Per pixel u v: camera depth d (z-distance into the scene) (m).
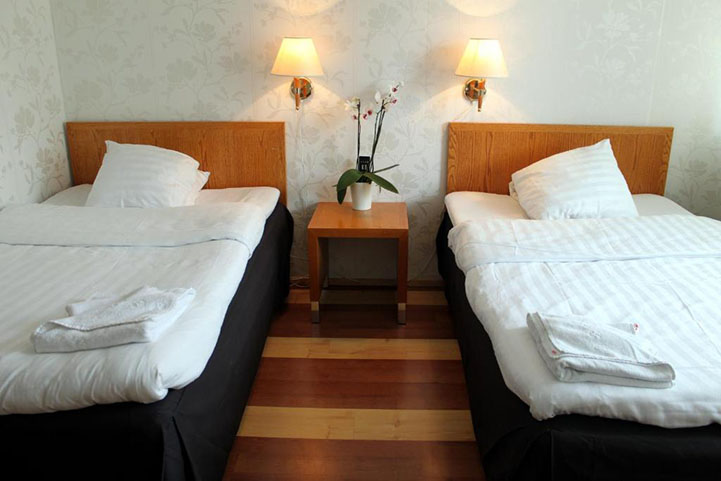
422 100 2.88
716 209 3.04
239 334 1.87
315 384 2.24
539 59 2.81
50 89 2.82
